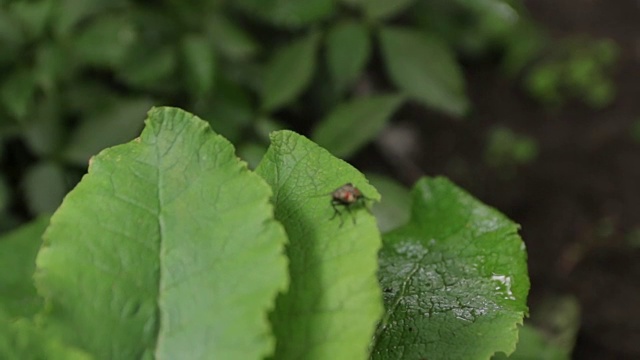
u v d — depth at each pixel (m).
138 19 0.83
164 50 0.83
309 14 0.85
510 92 1.25
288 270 0.34
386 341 0.38
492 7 0.81
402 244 0.41
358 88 1.12
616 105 1.22
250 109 0.84
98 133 0.79
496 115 1.22
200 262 0.34
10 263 0.57
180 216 0.35
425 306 0.39
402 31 0.85
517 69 1.27
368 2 0.84
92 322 0.34
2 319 0.33
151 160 0.35
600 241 1.04
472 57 1.28
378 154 1.12
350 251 0.35
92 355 0.33
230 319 0.33
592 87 1.24
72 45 0.80
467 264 0.40
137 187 0.35
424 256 0.41
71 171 0.82
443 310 0.39
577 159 1.15
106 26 0.81
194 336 0.33
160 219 0.35
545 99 1.23
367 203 0.35
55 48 0.79
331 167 0.36
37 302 0.48
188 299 0.34
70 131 0.84
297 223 0.35
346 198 0.35
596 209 1.08
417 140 1.17
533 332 0.61
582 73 1.25
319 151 0.37
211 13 0.87
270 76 0.82
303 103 0.99
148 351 0.33
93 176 0.35
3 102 0.79
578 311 0.93
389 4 0.84
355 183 0.36
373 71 1.15
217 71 0.85
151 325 0.34
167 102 0.87
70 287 0.34
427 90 0.82
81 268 0.34
